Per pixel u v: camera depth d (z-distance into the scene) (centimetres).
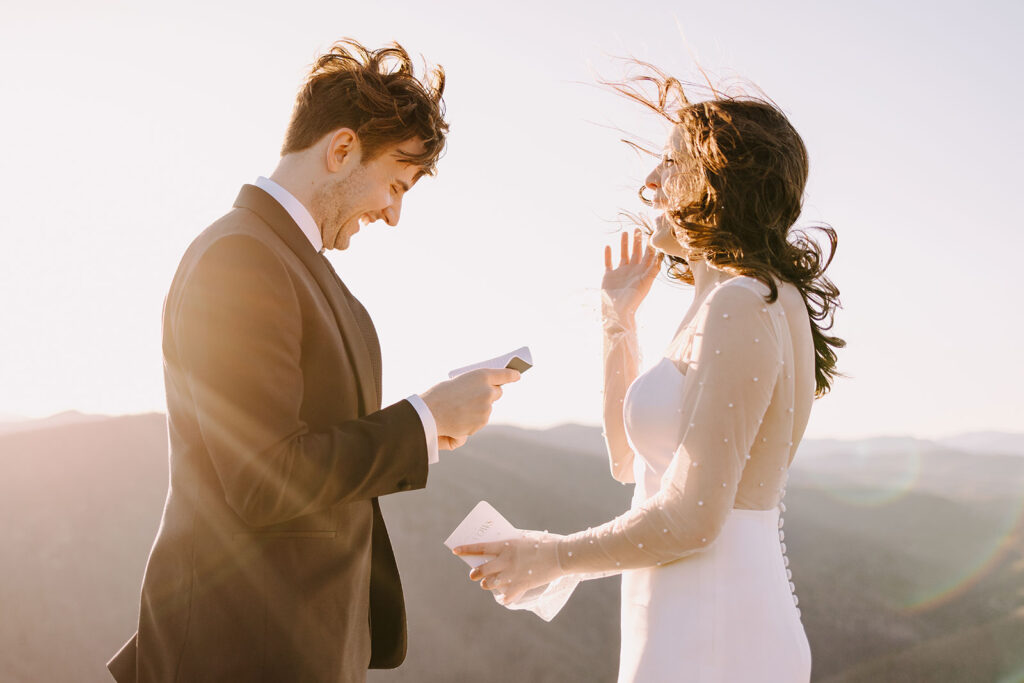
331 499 198
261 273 200
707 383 190
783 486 212
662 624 204
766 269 203
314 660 207
